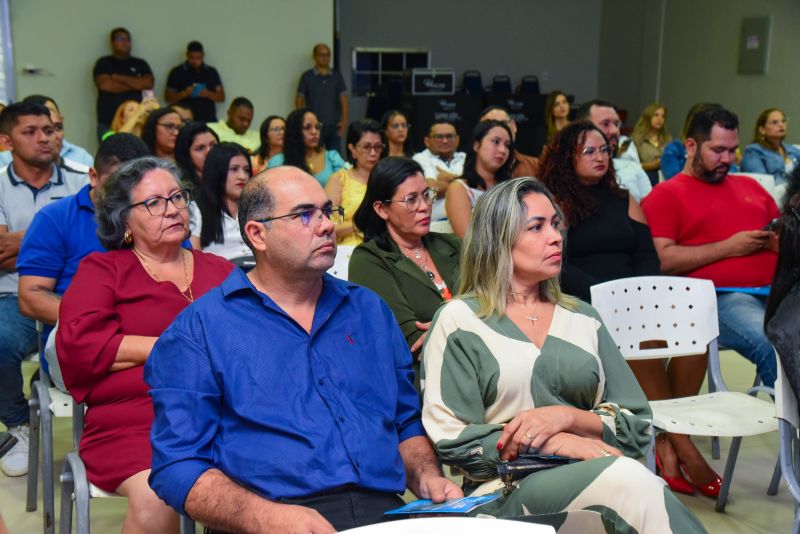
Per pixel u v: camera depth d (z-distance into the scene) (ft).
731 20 33.27
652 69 38.06
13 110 10.62
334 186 14.17
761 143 21.59
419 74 32.01
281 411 5.34
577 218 10.29
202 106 25.45
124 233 7.29
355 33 38.40
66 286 8.93
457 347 6.23
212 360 5.35
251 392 5.34
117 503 9.38
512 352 6.17
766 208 11.34
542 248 6.28
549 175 10.54
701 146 11.00
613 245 10.39
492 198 6.44
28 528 8.61
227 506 4.95
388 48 38.55
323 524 4.83
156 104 19.11
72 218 8.91
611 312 8.57
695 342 8.91
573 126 10.44
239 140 23.91
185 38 25.75
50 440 8.00
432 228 11.94
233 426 5.35
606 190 10.68
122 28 24.35
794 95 30.63
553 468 5.35
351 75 38.42
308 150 17.57
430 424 6.05
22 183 10.94
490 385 6.14
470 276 6.56
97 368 6.72
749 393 9.56
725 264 10.76
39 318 8.60
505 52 40.63
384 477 5.45
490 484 5.88
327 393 5.49
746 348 9.79
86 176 11.44
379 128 14.42
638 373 9.73
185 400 5.27
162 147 14.84
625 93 40.24
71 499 6.88
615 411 6.10
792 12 30.42
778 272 7.14
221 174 11.55
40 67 24.09
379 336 5.93
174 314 7.18
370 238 9.25
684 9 35.91
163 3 25.29
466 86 38.55
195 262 7.75
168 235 7.22
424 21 39.22
